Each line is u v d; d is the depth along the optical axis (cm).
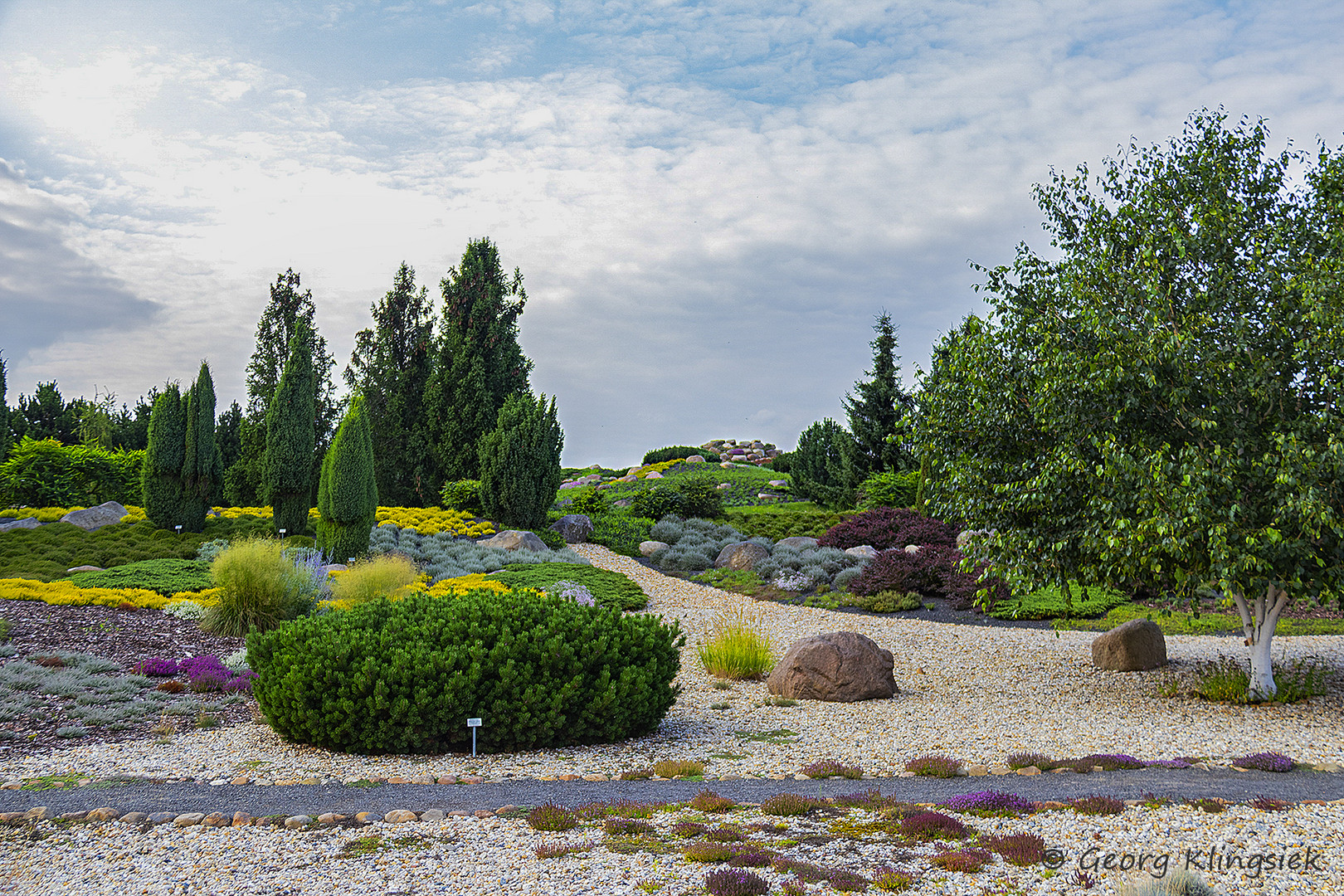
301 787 705
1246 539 879
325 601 1589
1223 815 596
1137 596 1839
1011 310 1163
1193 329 989
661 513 3200
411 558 2162
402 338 3578
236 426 4069
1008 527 1145
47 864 531
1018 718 997
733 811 629
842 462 3519
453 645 894
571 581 1948
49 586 1512
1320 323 907
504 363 3447
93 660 1145
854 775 752
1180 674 1223
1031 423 1127
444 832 578
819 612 1838
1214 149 1081
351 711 826
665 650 977
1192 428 995
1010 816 602
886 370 3406
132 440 4644
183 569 1814
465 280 3484
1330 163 1010
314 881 496
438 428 3356
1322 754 813
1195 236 1042
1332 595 947
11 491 3075
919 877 484
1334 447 844
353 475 2108
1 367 2722
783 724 982
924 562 1961
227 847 555
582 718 881
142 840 570
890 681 1144
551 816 593
